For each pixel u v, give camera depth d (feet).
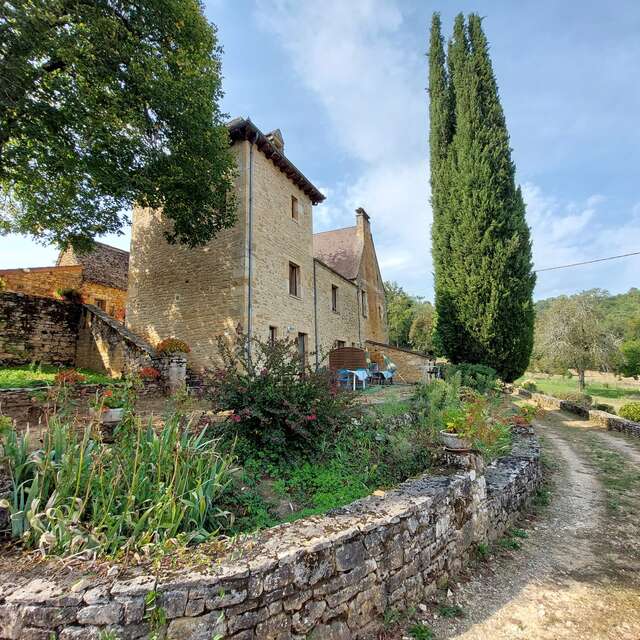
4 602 5.86
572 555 12.39
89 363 37.96
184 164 26.43
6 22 17.65
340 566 7.87
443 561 10.61
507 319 41.19
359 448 17.33
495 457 18.60
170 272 38.37
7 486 8.82
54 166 22.72
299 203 45.91
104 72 20.98
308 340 45.14
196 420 15.03
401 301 137.90
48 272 43.19
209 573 6.49
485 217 42.39
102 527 7.93
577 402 48.73
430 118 52.37
